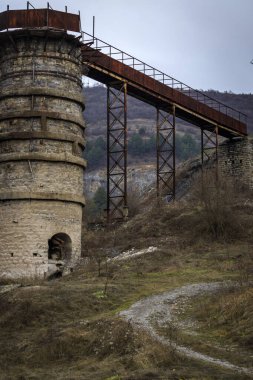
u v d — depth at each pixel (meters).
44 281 30.89
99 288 27.00
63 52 35.78
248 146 54.81
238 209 44.97
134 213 53.56
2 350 20.03
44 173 33.81
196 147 134.25
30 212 33.09
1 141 34.78
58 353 19.22
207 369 15.62
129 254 36.47
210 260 33.53
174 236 39.75
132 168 109.75
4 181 33.97
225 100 189.62
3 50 35.97
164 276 30.08
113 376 15.63
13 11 35.38
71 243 34.28
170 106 48.78
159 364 16.31
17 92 34.72
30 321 23.02
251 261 32.53
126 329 19.38
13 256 32.78
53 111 34.75
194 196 47.19
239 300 21.98
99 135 154.50
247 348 18.05
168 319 21.98
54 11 35.59
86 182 113.94
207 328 20.81
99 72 42.09
